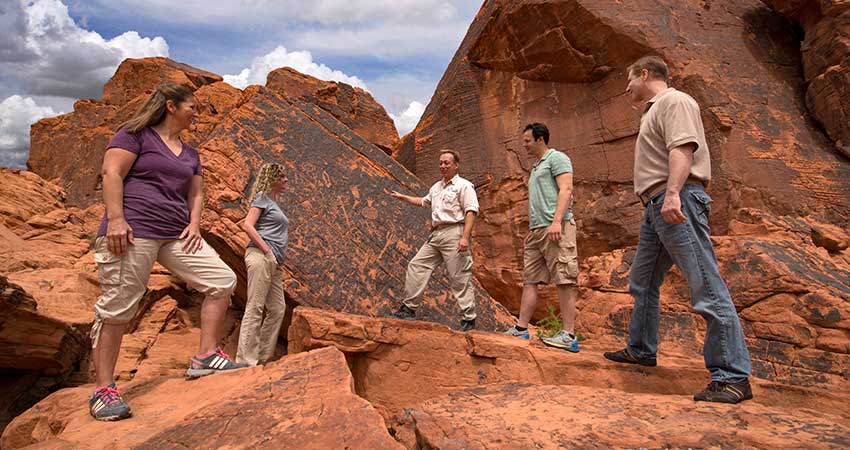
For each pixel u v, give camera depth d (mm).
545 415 2779
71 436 2594
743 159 6727
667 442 2303
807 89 7363
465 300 5371
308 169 6750
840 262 5891
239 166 6371
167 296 8711
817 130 7184
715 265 3119
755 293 5156
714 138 6918
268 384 2795
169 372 6578
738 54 7637
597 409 2883
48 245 12203
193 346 7523
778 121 7086
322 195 6629
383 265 6477
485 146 9375
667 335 5527
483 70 9734
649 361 3871
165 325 8094
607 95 8023
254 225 4562
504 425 2617
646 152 3410
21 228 13461
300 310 4598
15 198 15055
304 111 7309
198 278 3289
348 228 6543
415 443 2771
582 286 7059
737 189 6637
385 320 4535
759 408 2789
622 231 7449
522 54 8789
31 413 3316
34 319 6180
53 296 7574
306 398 2568
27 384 6582
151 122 3217
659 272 3688
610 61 7906
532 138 4770
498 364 4383
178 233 3211
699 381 3762
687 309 5680
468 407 2980
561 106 8570
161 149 3166
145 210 3053
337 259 6254
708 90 7090
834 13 7082
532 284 4855
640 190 3447
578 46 8070
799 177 6660
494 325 6578
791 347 4676
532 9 8234
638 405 2932
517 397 3182
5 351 6156
